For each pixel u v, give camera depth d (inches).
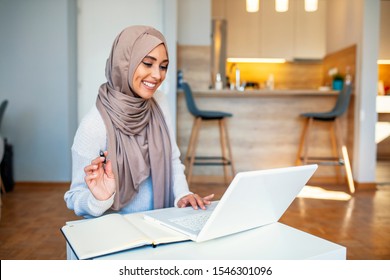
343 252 33.6
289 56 274.8
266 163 188.2
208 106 186.1
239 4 272.2
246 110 186.5
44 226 118.8
